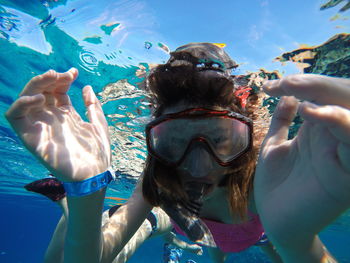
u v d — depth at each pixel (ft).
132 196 1.57
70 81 0.87
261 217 0.79
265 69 2.10
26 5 2.19
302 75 0.50
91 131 0.98
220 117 1.10
